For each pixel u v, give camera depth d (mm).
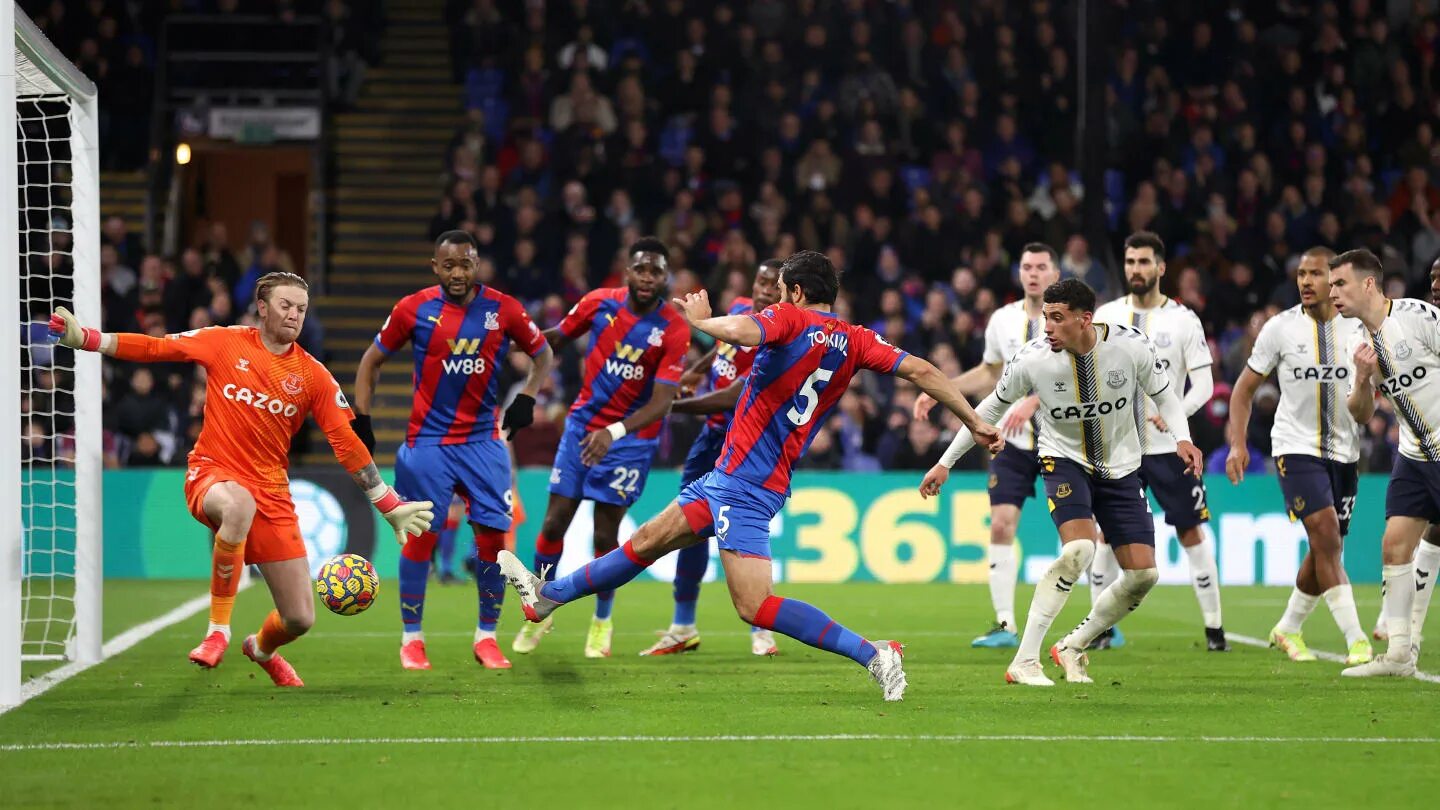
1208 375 19469
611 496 18484
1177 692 15000
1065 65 46500
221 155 51094
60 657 17734
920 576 32562
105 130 44875
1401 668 16312
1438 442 15867
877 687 15367
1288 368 17922
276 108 44031
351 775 10711
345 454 14789
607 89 44750
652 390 18281
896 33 45906
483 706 14000
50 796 10047
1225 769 10992
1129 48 46656
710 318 12867
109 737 12266
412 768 10977
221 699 14438
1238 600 28516
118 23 45750
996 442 13539
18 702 14078
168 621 22969
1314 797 10109
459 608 25484
